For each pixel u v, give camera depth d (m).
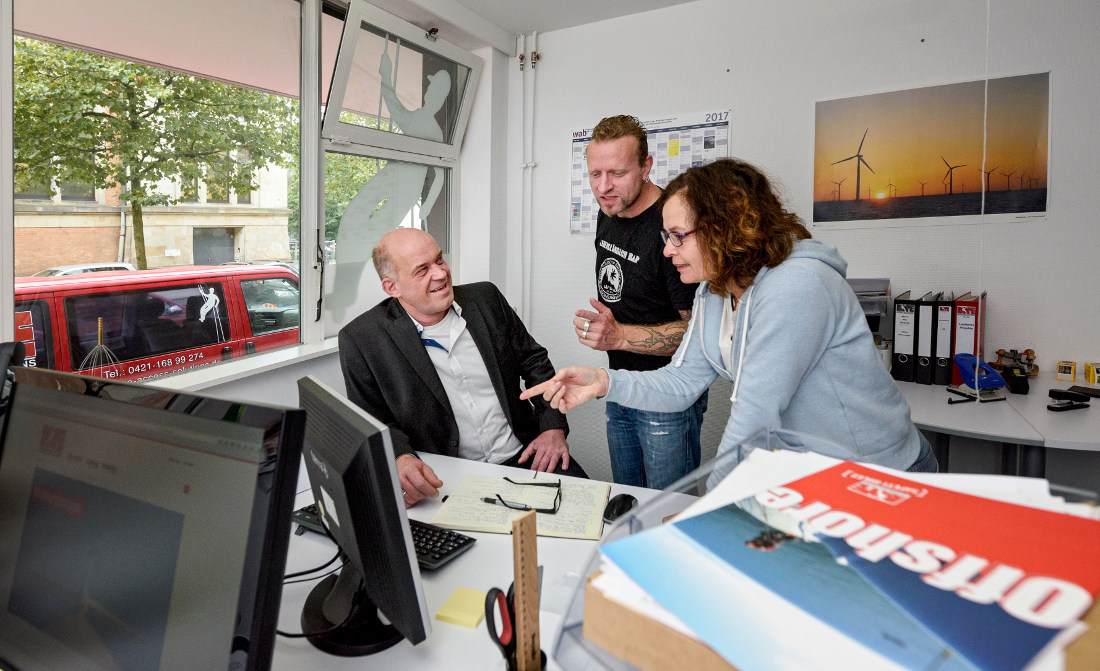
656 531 0.54
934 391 2.24
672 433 2.05
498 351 1.96
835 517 0.54
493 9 2.94
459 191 3.35
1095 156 2.25
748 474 0.65
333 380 2.65
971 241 2.46
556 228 3.28
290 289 2.52
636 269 2.13
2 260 1.56
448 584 0.99
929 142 2.48
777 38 2.71
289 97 2.42
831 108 2.64
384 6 2.65
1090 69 2.24
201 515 0.56
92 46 1.74
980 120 2.40
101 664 0.63
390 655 0.82
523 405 2.02
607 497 1.30
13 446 0.75
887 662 0.37
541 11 2.96
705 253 1.14
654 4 2.88
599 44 3.10
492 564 1.05
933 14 2.44
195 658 0.55
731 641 0.41
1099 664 0.38
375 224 2.88
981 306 2.42
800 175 2.72
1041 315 2.38
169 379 2.00
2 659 0.71
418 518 1.22
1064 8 2.25
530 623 0.67
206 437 0.57
